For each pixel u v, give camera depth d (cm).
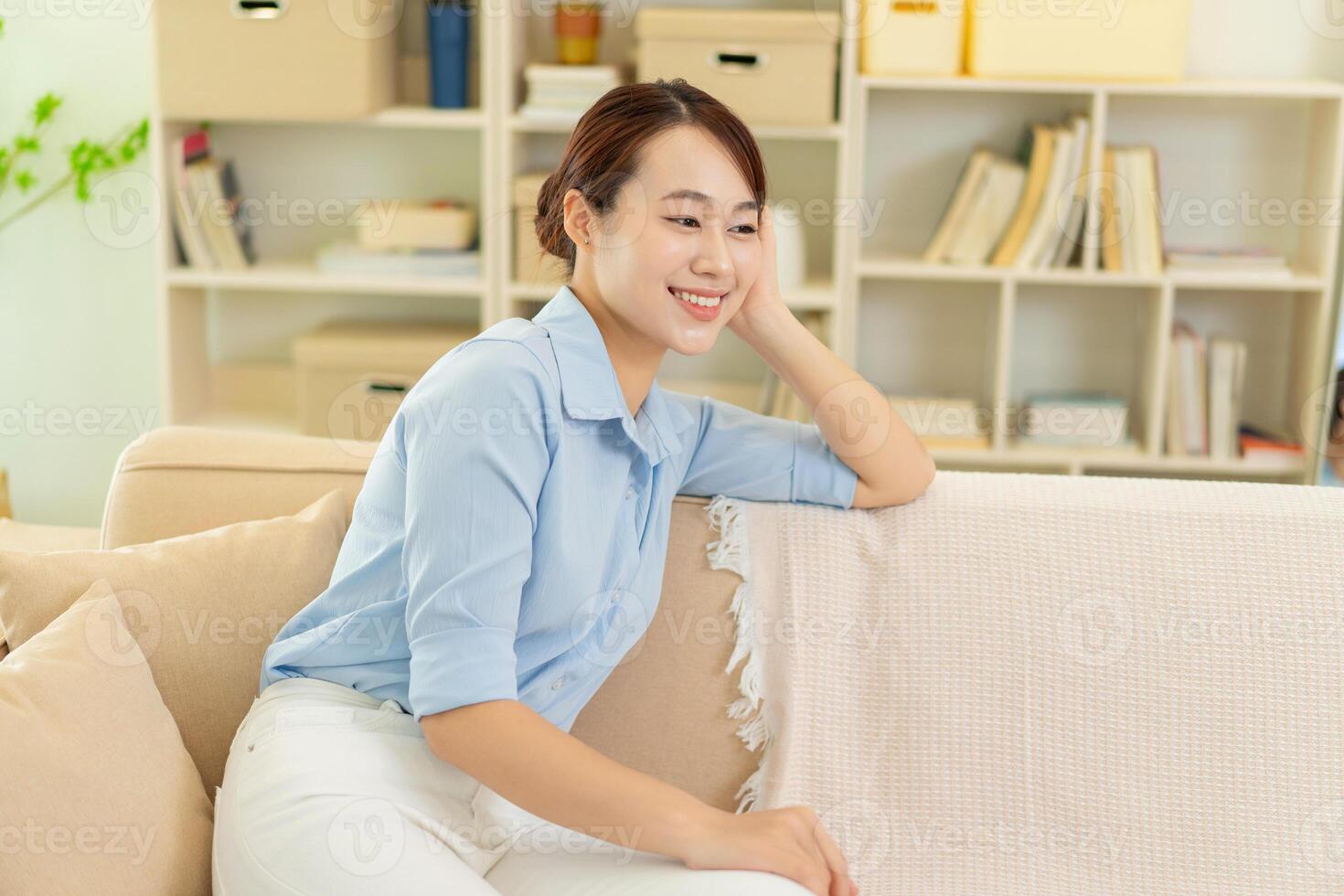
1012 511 149
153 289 333
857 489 149
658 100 127
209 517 156
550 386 122
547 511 123
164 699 137
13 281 334
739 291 131
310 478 159
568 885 120
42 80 321
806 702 145
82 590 136
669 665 147
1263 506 147
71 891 111
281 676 131
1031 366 325
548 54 313
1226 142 307
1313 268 299
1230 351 298
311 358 306
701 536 150
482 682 114
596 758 116
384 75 297
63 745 116
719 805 146
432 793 122
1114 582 145
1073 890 140
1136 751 142
